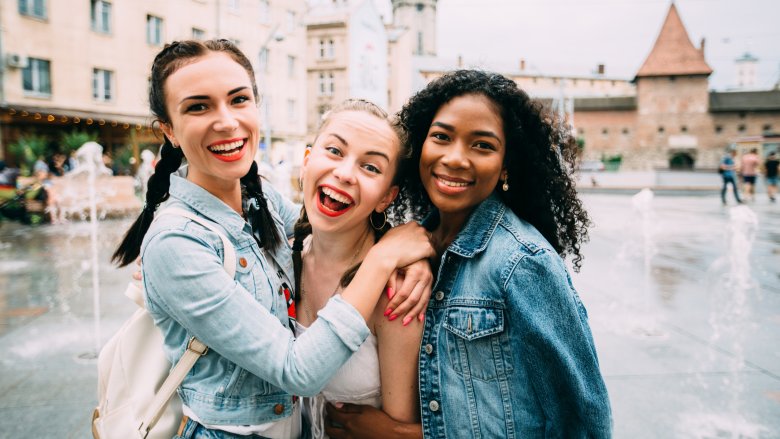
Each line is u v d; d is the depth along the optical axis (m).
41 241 9.43
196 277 1.09
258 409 1.21
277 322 1.15
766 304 5.02
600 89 66.75
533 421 1.18
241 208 1.37
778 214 13.16
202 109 1.19
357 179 1.22
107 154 20.03
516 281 1.17
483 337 1.21
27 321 4.60
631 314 4.71
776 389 3.21
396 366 1.27
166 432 1.25
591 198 20.75
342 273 1.36
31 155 16.33
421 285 1.24
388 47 45.12
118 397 1.26
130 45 21.81
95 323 4.54
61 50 19.59
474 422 1.21
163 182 1.35
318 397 1.38
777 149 34.34
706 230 10.38
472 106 1.20
